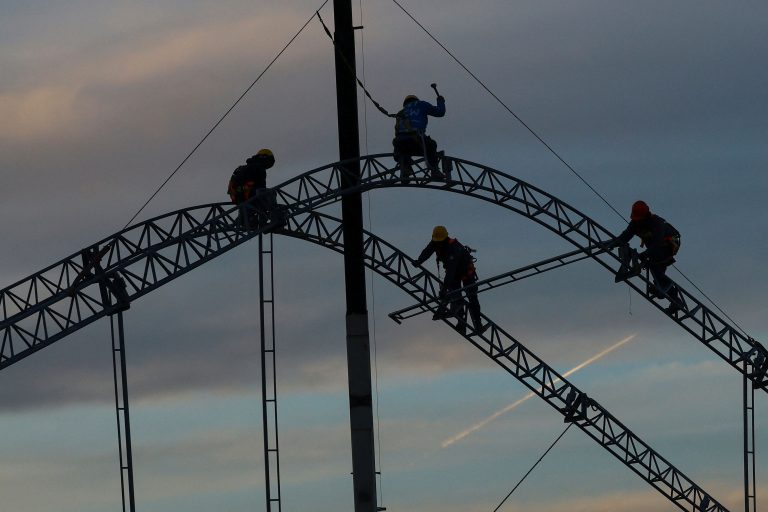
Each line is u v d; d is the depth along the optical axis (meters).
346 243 68.81
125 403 60.97
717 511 71.00
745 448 66.12
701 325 65.00
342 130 68.44
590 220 64.44
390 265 68.81
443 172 63.78
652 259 63.59
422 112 63.25
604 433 70.00
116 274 60.66
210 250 61.16
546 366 68.94
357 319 69.25
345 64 68.50
